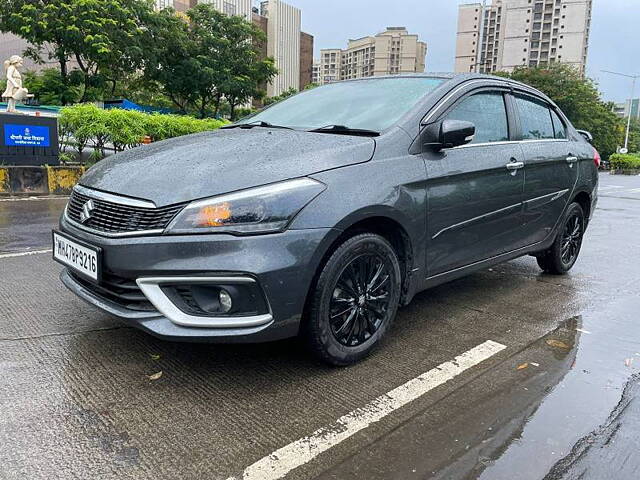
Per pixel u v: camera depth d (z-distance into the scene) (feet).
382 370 9.73
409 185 10.00
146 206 8.27
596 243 23.84
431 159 10.66
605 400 8.91
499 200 12.51
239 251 7.98
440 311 13.24
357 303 9.55
